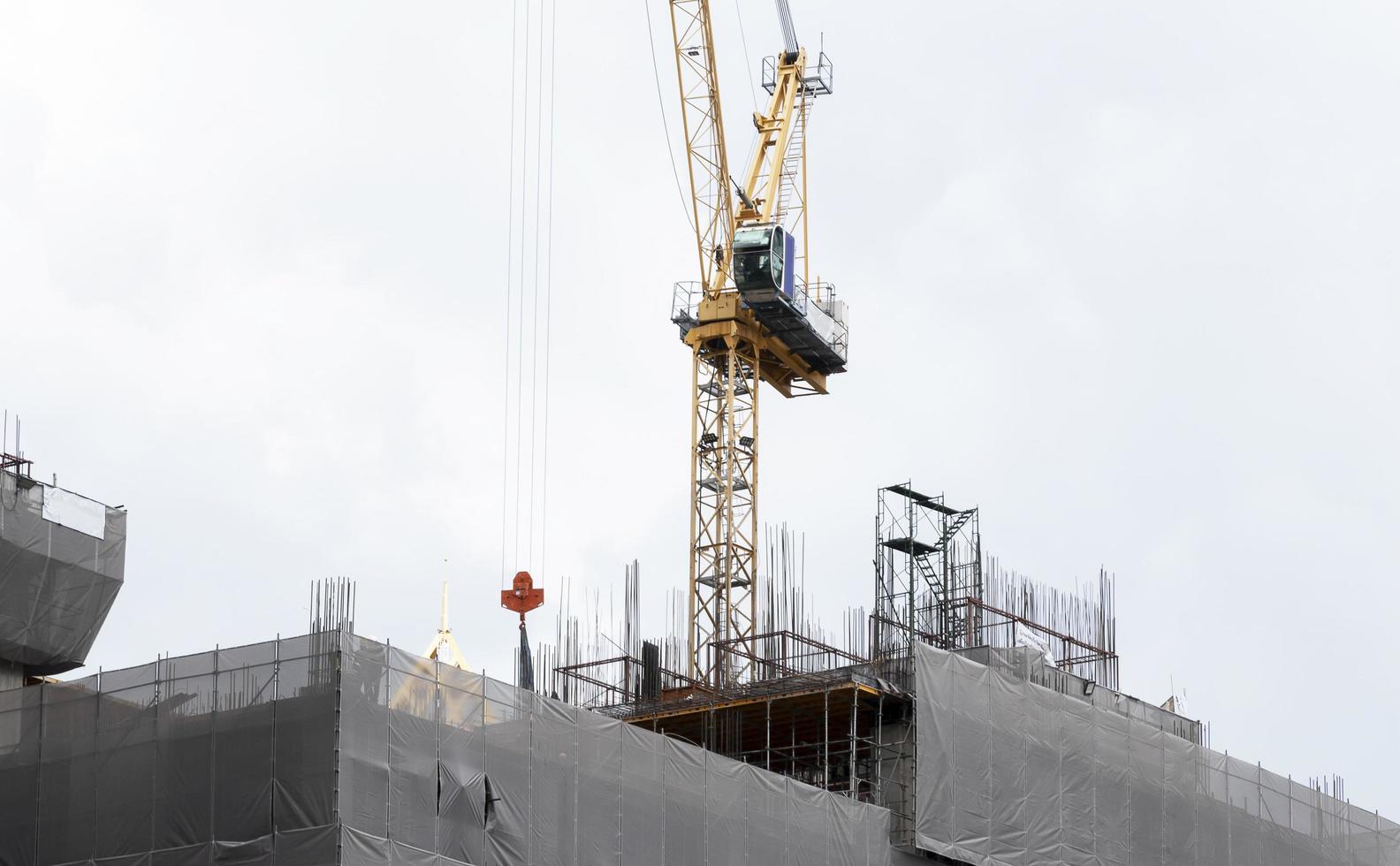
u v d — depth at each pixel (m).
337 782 75.94
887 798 97.88
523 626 120.12
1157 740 106.25
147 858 79.25
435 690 79.75
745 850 88.62
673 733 104.00
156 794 79.75
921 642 101.00
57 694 83.06
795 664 105.44
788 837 90.50
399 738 78.19
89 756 81.69
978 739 98.25
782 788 90.94
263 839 76.75
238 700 79.06
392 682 78.56
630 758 85.44
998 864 97.31
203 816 78.50
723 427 155.00
